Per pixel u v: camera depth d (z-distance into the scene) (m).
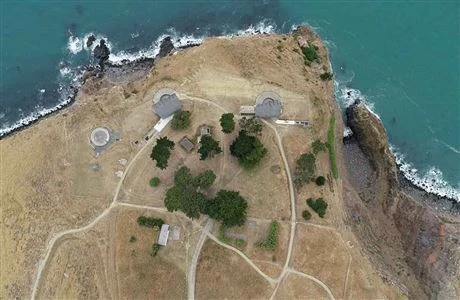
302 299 76.75
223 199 75.81
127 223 81.12
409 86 94.81
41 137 86.94
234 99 85.25
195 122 84.25
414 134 93.19
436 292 80.12
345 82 95.12
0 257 82.56
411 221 86.31
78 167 84.12
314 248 78.25
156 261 79.25
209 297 77.56
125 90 88.81
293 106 84.69
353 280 77.12
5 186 85.31
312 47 92.38
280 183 80.81
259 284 77.38
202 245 79.38
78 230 81.69
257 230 79.19
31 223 83.00
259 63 87.69
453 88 94.50
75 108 88.88
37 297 80.00
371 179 88.88
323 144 81.81
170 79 87.56
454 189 90.75
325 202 79.50
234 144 79.50
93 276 79.56
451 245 82.88
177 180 78.69
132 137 84.75
